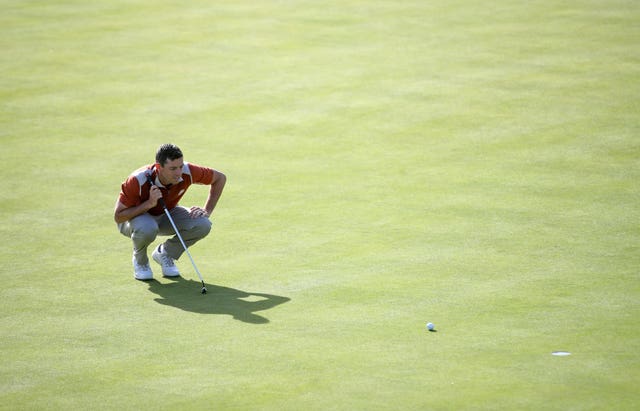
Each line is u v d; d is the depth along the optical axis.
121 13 76.94
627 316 27.66
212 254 34.97
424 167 45.12
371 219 38.41
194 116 54.25
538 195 40.59
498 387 22.89
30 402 22.91
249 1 80.44
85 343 26.73
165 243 32.75
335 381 23.56
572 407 21.64
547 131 49.59
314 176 44.47
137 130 52.16
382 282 31.39
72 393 23.38
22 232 37.91
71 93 58.53
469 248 34.62
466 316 28.08
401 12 75.81
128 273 33.12
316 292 30.61
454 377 23.59
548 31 68.75
